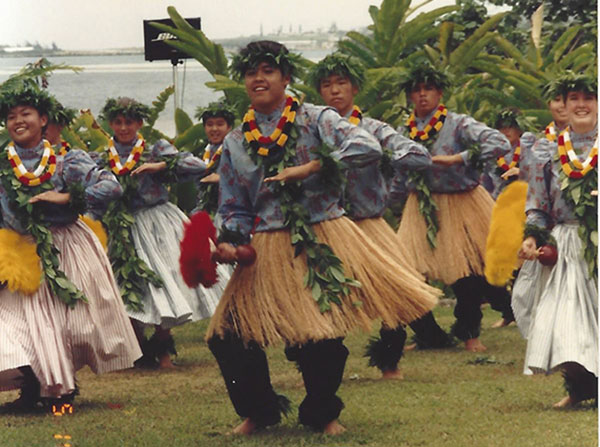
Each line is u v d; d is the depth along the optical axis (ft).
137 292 35.14
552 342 25.46
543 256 26.00
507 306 42.39
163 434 24.45
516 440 22.77
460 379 31.12
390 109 50.14
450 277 36.55
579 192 25.64
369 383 30.66
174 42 52.60
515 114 41.14
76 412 27.48
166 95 50.44
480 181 38.96
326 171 22.66
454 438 23.13
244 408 23.79
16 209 27.25
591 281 25.86
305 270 22.97
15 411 27.96
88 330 27.66
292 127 23.17
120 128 36.24
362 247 23.41
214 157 39.34
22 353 26.30
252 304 23.02
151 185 36.40
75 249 28.12
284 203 22.91
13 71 57.82
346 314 22.86
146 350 35.14
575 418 24.90
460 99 53.26
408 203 37.50
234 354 23.36
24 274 26.89
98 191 27.71
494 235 30.27
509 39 66.95
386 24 53.57
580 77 26.02
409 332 41.16
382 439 23.15
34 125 27.66
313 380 23.52
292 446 22.61
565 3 65.77
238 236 23.18
